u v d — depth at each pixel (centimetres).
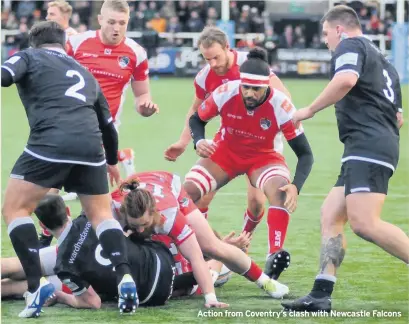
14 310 2367
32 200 2305
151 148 5769
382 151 2350
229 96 2780
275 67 11238
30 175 2288
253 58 2723
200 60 11338
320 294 2373
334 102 2339
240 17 11812
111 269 2341
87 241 2350
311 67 11238
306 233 3459
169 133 6556
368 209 2338
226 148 2875
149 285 2367
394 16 11975
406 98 8812
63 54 2412
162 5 12012
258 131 2805
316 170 5003
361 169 2345
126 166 3947
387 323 2270
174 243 2464
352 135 2377
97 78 3300
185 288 2514
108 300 2455
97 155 2328
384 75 2398
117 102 3338
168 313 2339
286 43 11231
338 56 2362
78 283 2342
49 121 2300
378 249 3180
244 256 2503
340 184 2434
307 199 4169
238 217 3734
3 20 11556
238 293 2597
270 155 2866
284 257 2639
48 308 2380
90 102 2364
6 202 2302
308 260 3020
